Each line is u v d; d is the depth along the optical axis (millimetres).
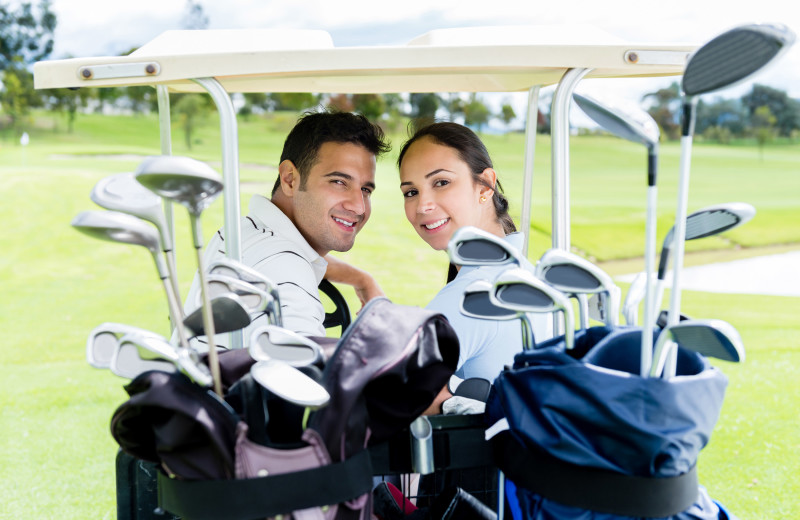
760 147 45656
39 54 55125
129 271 15906
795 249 19891
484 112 40938
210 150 43219
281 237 2664
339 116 2854
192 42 2102
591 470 1514
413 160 2715
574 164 38344
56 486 4785
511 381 1599
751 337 10211
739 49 1337
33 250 17891
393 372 1565
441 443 1768
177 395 1440
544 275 1613
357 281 3365
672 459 1472
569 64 1884
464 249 1613
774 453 5359
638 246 19641
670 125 43875
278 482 1433
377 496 2074
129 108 52312
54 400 7016
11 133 46469
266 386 1396
